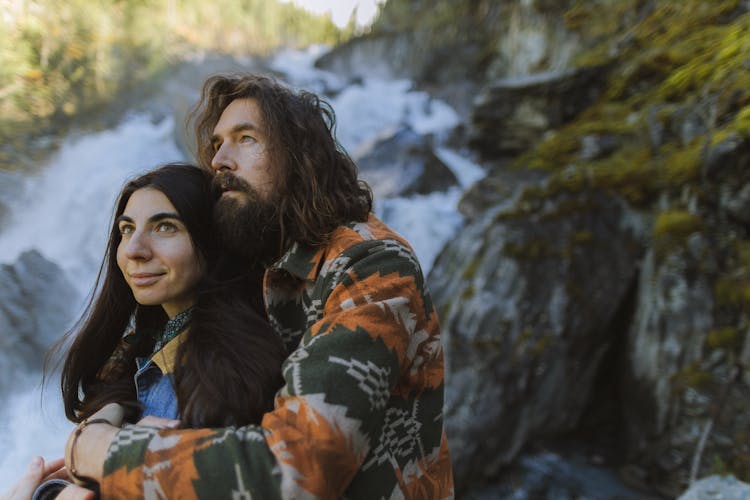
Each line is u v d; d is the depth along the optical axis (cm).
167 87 1443
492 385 370
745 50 401
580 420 390
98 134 1094
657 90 478
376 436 86
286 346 96
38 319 533
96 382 114
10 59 1340
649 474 343
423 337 92
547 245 392
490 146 642
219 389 87
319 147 99
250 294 102
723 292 329
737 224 336
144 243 96
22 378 489
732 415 313
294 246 96
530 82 596
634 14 694
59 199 872
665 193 377
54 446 393
